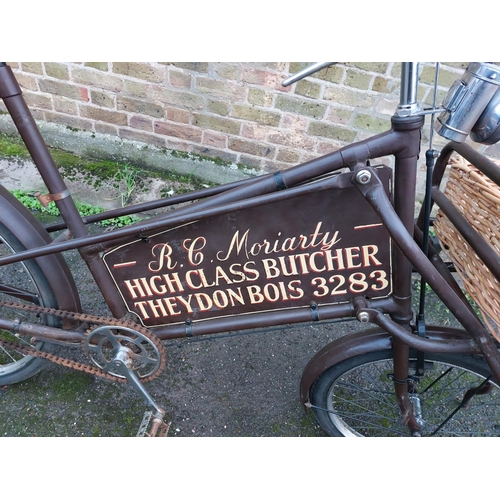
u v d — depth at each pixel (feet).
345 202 3.64
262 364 6.56
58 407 5.90
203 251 4.01
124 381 5.09
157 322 4.57
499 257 3.55
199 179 9.34
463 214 4.14
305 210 3.70
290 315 4.32
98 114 9.10
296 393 6.23
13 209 4.56
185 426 5.81
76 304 4.90
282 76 7.61
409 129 3.26
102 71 8.42
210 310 4.44
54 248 3.97
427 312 7.32
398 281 4.03
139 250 4.06
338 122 7.95
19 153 9.41
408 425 4.80
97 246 4.07
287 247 3.92
